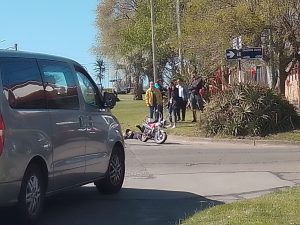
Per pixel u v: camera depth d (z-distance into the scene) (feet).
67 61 28.60
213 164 46.21
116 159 32.81
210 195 32.37
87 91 29.99
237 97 68.08
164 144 64.95
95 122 29.68
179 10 127.54
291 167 43.55
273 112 66.49
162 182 37.24
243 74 93.35
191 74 107.24
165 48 187.11
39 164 24.47
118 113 127.95
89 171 28.89
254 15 69.87
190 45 83.25
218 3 74.74
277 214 23.72
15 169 22.41
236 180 37.73
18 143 22.66
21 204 23.07
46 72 26.09
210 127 68.08
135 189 34.55
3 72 22.94
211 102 70.59
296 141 61.82
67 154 26.53
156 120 74.64
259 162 46.88
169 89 86.28
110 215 27.12
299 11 69.41
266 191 33.40
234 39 70.49
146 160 49.42
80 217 26.66
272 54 76.79
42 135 24.41
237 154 53.01
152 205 29.50
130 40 199.11
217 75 98.48
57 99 26.40
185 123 82.28
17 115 22.90
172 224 24.72
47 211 28.07
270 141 62.49
